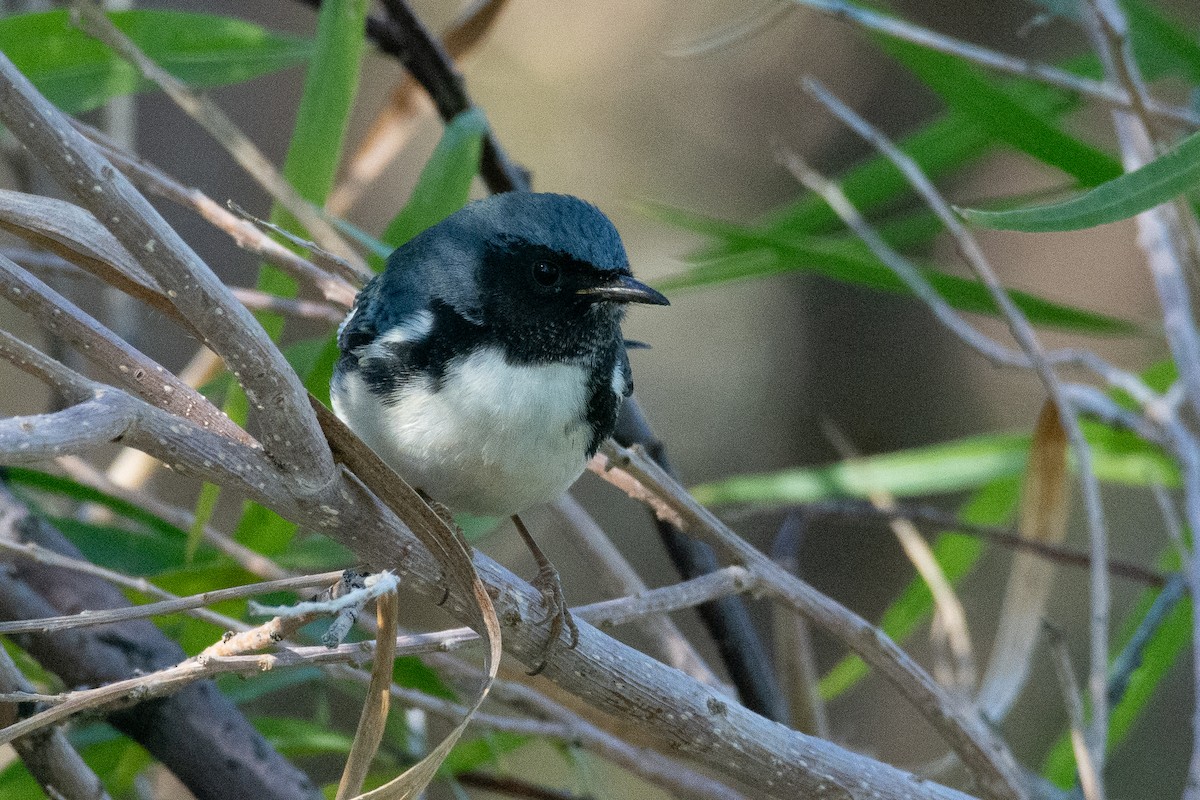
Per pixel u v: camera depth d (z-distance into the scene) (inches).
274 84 739.4
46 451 174.4
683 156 757.3
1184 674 641.6
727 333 748.0
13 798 326.6
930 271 404.5
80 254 203.8
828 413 726.5
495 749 357.4
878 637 267.0
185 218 692.1
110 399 187.3
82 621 196.1
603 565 348.5
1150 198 198.7
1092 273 708.7
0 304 610.9
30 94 171.9
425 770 190.9
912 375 724.7
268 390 191.3
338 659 209.9
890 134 733.3
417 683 356.5
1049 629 285.7
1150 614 363.3
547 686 340.8
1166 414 369.7
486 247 287.3
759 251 409.4
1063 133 366.9
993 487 440.5
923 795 251.1
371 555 213.6
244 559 313.7
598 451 294.8
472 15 420.2
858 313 735.7
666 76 767.1
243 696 348.8
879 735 662.5
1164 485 448.1
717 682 338.3
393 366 279.6
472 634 227.5
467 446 277.3
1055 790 329.1
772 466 716.7
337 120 319.0
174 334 654.5
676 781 326.6
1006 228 195.0
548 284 287.0
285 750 349.7
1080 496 682.8
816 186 393.7
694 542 373.4
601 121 767.1
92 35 305.6
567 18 782.5
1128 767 626.2
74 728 333.4
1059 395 324.2
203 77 366.3
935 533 684.1
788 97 748.6
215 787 278.5
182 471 197.5
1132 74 327.0
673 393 739.4
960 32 696.4
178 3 725.3
